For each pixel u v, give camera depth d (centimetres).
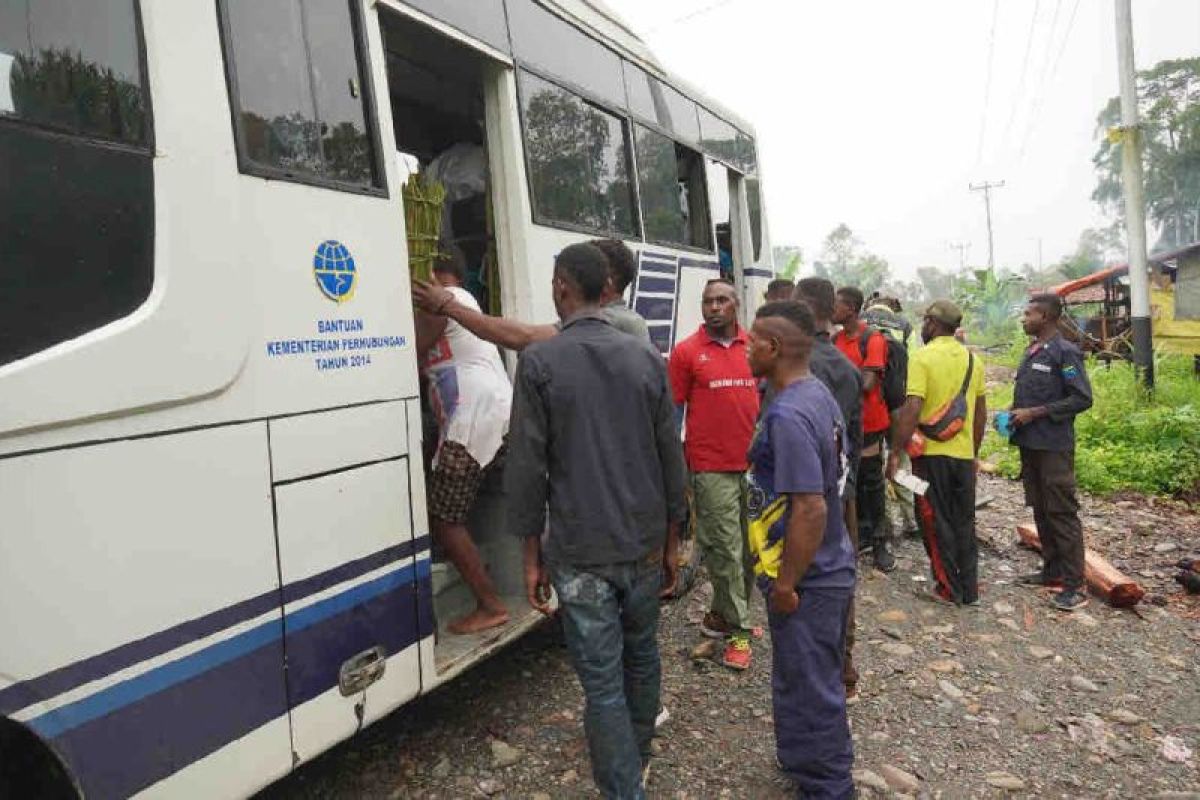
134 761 215
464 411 356
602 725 283
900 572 590
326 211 279
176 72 233
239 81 252
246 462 246
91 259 209
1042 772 348
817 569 300
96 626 206
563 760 352
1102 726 383
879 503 593
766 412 304
